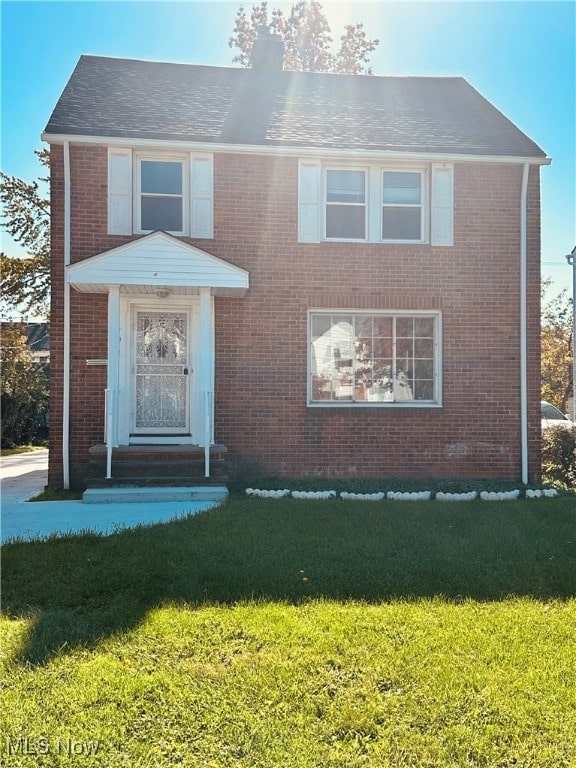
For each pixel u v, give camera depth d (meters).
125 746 2.87
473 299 10.84
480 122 11.99
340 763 2.77
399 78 13.99
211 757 2.80
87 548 5.98
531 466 10.77
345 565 5.45
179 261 9.40
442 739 2.94
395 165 10.90
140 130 10.25
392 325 10.89
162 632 4.04
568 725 3.05
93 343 10.07
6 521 7.50
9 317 22.09
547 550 6.02
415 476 10.66
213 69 13.38
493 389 10.82
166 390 10.38
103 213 10.14
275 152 10.40
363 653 3.76
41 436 25.12
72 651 3.78
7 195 19.19
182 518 7.32
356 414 10.60
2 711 3.12
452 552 5.89
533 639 3.99
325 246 10.62
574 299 16.20
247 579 5.06
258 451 10.42
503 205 10.91
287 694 3.30
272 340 10.48
